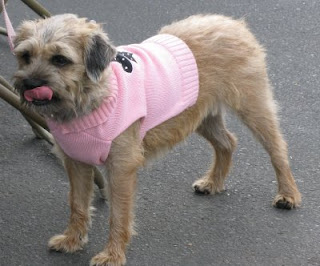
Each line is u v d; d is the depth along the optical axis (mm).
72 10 3236
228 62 2102
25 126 2527
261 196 2205
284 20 3174
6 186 2234
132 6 3287
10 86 2223
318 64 2867
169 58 1996
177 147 2414
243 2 3314
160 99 1937
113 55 1810
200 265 1951
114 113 1837
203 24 2135
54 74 1756
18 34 1808
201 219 2113
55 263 1958
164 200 2186
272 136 2186
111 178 1912
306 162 2338
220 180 2219
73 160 1954
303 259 1970
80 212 1996
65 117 1822
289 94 2684
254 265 1949
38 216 2115
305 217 2119
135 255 1983
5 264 1945
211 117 2223
